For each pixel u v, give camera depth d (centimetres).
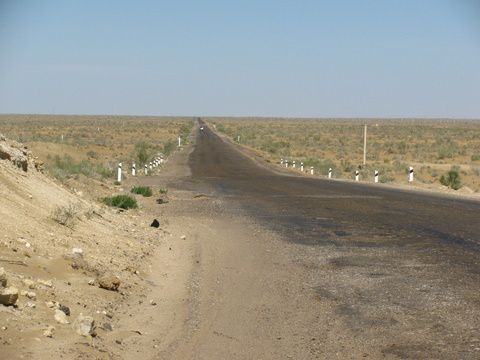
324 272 1095
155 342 686
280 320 805
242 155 6625
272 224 1706
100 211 1442
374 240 1430
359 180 3941
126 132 12281
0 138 1410
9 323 603
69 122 17400
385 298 919
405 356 676
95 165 3641
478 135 11875
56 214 1100
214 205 2181
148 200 2245
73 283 810
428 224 1684
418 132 13212
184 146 8112
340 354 682
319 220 1784
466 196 2686
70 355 579
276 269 1121
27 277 755
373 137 11688
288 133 13275
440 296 927
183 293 916
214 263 1159
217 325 770
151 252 1190
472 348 699
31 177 1335
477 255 1241
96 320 712
